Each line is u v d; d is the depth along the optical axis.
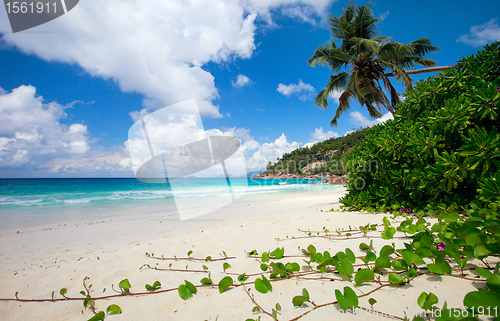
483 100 2.52
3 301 1.45
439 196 2.99
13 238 4.31
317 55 12.43
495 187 2.03
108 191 18.56
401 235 2.18
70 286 1.67
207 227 4.30
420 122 3.39
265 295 1.28
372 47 10.63
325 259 1.50
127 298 1.40
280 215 5.44
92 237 4.11
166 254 2.39
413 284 1.19
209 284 1.52
